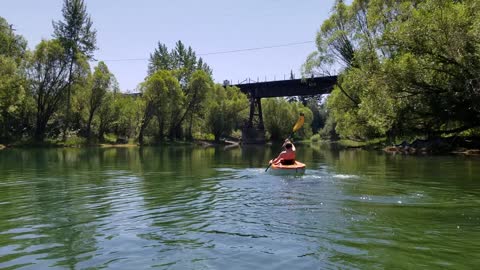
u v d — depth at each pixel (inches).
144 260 218.8
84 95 2085.4
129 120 2308.1
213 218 313.9
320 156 1115.3
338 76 1533.0
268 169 669.3
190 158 1074.7
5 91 1675.7
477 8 854.5
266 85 2509.8
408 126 1167.0
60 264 214.2
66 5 2044.8
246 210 341.1
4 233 277.1
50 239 260.7
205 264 211.8
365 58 1115.3
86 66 2004.2
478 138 1104.2
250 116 2605.8
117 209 354.0
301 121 720.3
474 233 263.6
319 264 209.6
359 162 846.5
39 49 1918.1
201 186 490.3
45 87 1975.9
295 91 2399.1
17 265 213.2
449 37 853.8
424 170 642.8
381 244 241.4
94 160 994.1
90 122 2101.4
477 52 813.2
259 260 216.5
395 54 1110.4
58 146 1872.5
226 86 2886.3
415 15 940.0
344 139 2412.6
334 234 264.1
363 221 297.3
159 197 413.7
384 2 1325.0
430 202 368.2
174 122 2508.6
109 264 213.3
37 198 416.5
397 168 687.1
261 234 266.4
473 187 456.1
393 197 394.3
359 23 1499.8
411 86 974.4
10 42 1969.7
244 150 1659.7
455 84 914.1
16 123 1978.3
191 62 3068.4
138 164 855.1
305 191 436.5
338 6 1546.5
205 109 2618.1
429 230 271.3
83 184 520.4
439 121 1086.4
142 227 288.8
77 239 260.1
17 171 702.5
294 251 230.7
